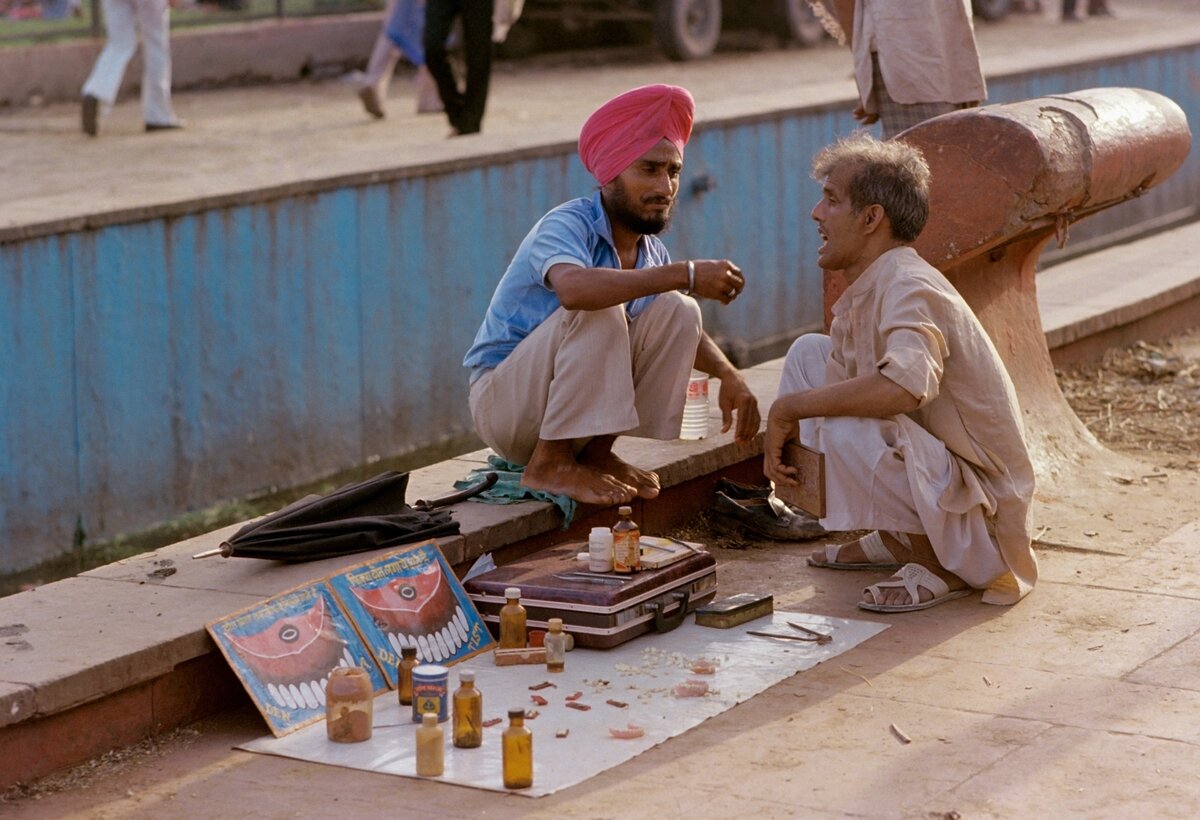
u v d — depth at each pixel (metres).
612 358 4.92
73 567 7.80
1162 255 9.95
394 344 9.42
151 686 4.14
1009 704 4.20
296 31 19.14
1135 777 3.75
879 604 4.95
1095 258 9.95
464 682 3.99
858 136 4.94
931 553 5.04
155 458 8.20
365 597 4.49
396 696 4.36
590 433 4.97
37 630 4.16
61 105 16.92
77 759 3.98
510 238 10.09
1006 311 6.46
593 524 5.47
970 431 4.88
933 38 6.35
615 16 20.45
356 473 9.26
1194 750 3.89
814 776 3.79
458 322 9.82
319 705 4.23
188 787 3.84
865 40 6.55
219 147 13.49
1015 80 13.93
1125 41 17.17
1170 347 8.81
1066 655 4.54
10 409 7.46
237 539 4.61
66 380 7.72
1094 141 5.88
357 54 19.95
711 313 11.49
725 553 5.64
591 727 4.09
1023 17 27.56
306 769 3.93
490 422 5.21
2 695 3.73
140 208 7.94
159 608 4.32
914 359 4.63
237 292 8.49
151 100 14.73
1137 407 7.57
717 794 3.71
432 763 3.83
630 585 4.64
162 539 8.20
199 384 8.37
